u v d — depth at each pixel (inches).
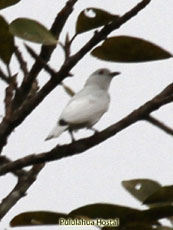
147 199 244.2
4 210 333.1
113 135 306.7
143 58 291.3
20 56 339.3
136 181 265.3
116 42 287.0
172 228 229.9
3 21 289.4
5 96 309.1
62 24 316.8
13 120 297.1
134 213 226.4
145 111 298.2
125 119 304.2
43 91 288.4
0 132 297.7
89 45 278.5
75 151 303.9
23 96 329.4
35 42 271.7
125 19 280.2
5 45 299.0
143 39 281.7
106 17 282.5
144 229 227.9
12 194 342.3
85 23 283.4
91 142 307.3
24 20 275.3
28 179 348.5
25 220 235.3
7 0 298.4
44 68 283.7
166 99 293.9
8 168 299.4
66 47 282.7
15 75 313.6
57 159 306.5
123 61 297.1
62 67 282.4
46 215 231.0
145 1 280.1
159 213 225.8
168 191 242.4
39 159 301.7
